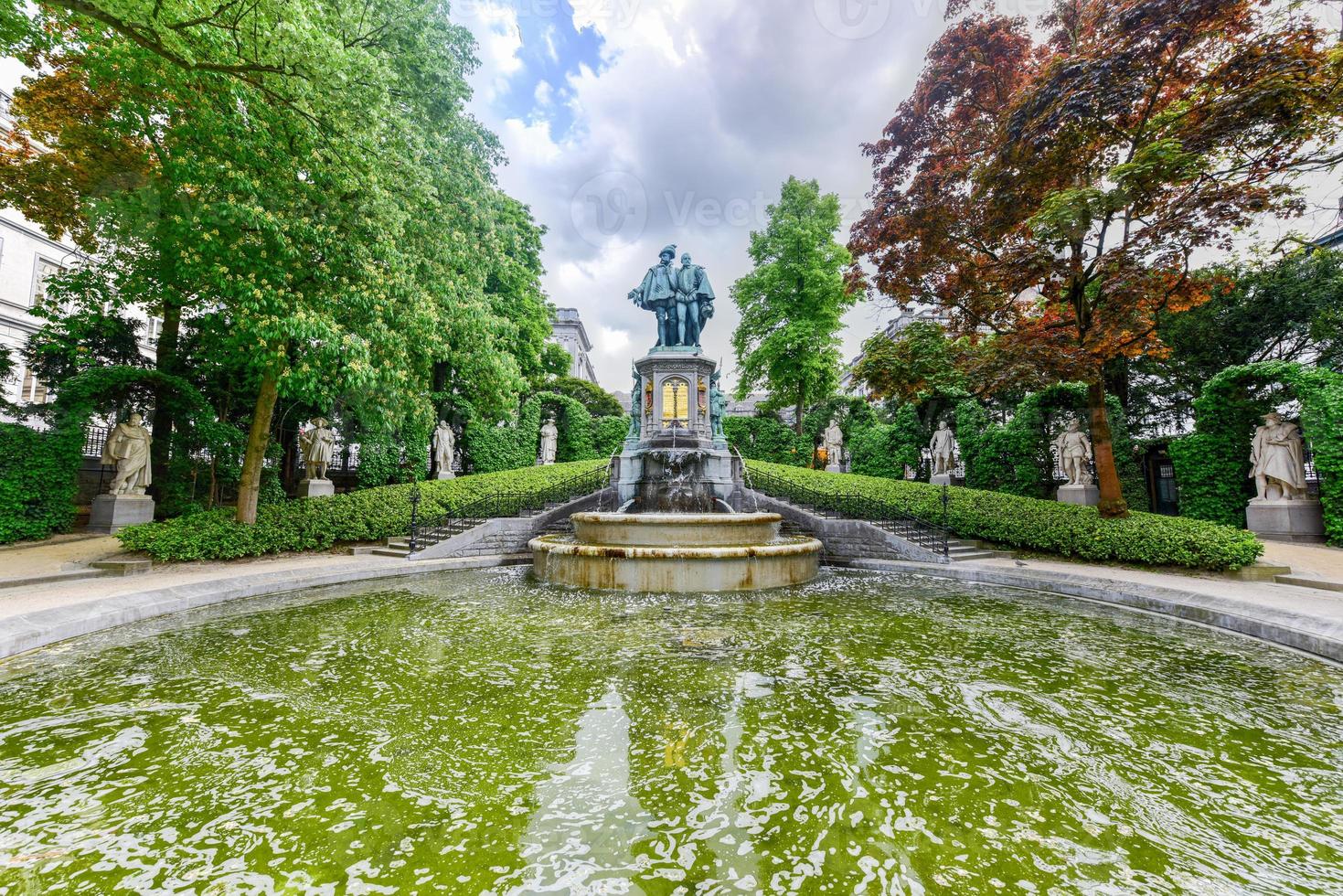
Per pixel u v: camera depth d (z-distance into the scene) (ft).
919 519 39.06
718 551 26.73
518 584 28.71
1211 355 53.31
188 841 7.58
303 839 7.65
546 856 7.30
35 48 27.32
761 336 85.15
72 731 11.07
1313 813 8.56
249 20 22.11
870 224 42.27
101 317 37.91
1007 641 18.22
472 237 43.32
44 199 34.27
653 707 12.49
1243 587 25.32
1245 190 26.99
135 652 16.52
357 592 26.63
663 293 51.16
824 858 7.33
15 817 8.11
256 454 33.94
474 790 9.00
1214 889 6.76
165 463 43.09
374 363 32.35
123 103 27.58
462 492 45.60
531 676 14.53
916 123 41.24
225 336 34.24
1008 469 51.70
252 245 26.84
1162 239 30.14
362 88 26.50
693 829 7.95
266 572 28.02
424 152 35.32
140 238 30.25
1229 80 27.50
